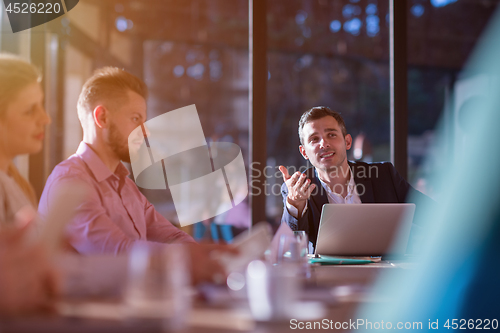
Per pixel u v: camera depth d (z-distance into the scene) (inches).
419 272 36.3
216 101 173.8
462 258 35.2
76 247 60.2
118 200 70.9
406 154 126.0
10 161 60.3
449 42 184.5
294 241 52.0
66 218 27.6
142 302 22.9
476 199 36.3
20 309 25.0
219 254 45.4
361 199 98.7
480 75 177.6
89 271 37.8
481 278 33.9
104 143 70.7
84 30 136.5
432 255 36.6
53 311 25.6
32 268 25.5
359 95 179.8
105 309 26.3
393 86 126.9
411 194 99.6
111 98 70.5
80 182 62.2
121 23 157.5
